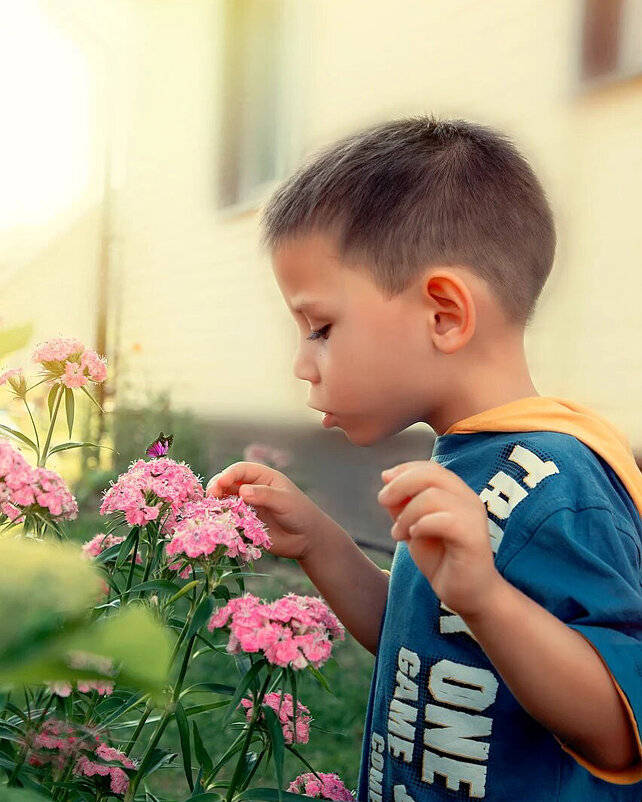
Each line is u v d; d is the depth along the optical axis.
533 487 1.18
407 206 1.32
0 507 1.23
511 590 1.01
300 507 1.57
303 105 6.86
